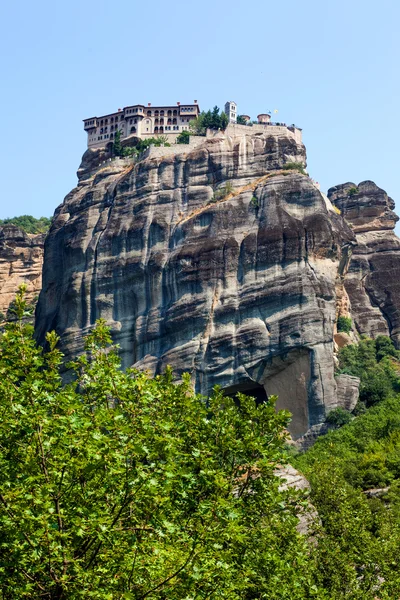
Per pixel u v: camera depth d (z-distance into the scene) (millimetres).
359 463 106938
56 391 42406
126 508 37625
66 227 180250
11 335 40750
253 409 51469
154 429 39375
